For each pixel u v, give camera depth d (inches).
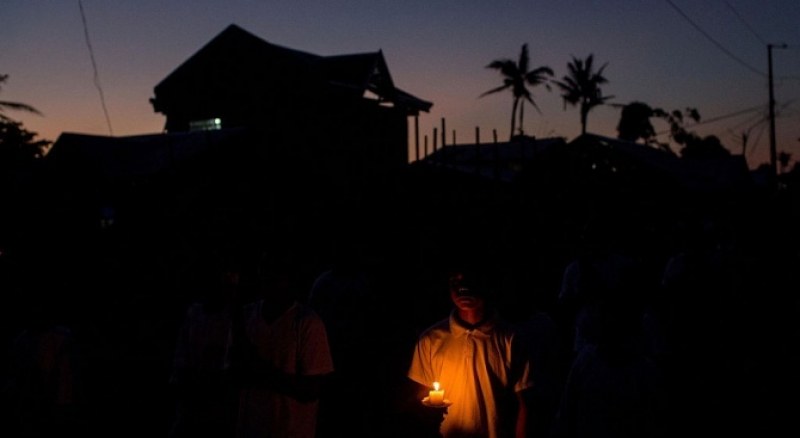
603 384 167.8
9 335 352.8
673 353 336.2
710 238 404.5
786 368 406.3
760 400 350.0
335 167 862.5
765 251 499.8
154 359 370.0
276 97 1025.5
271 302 182.5
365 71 1048.2
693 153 2469.2
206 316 217.0
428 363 169.2
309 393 177.2
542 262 433.4
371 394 323.0
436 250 406.0
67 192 500.1
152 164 587.2
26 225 435.2
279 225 430.3
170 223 420.8
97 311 384.2
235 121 1050.1
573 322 318.3
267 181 556.1
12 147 1113.4
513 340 164.9
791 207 1016.2
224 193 466.3
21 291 366.0
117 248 410.9
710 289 399.9
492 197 408.2
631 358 169.0
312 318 180.5
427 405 156.6
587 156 1119.0
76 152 585.3
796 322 514.0
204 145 631.8
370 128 1059.9
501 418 164.6
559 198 477.1
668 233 714.2
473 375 164.1
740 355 418.6
